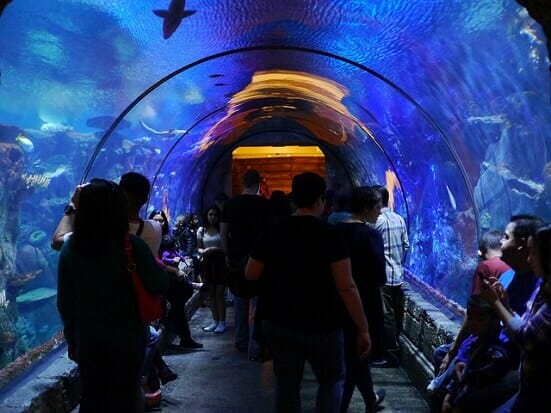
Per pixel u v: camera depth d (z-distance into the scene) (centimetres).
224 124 1301
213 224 894
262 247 384
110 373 334
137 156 918
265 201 691
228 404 582
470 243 657
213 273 883
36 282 955
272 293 381
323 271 374
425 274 866
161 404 580
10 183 823
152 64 655
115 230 326
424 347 609
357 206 488
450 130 646
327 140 1552
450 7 432
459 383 347
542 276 267
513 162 491
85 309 328
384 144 1044
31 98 625
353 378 469
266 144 1708
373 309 476
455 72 536
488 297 296
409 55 579
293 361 381
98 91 656
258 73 852
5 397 386
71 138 768
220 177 1748
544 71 402
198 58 685
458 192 683
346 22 554
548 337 253
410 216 976
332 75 800
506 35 418
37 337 948
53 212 900
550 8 229
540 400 259
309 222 381
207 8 523
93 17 481
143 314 331
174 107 884
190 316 1007
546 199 454
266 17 567
